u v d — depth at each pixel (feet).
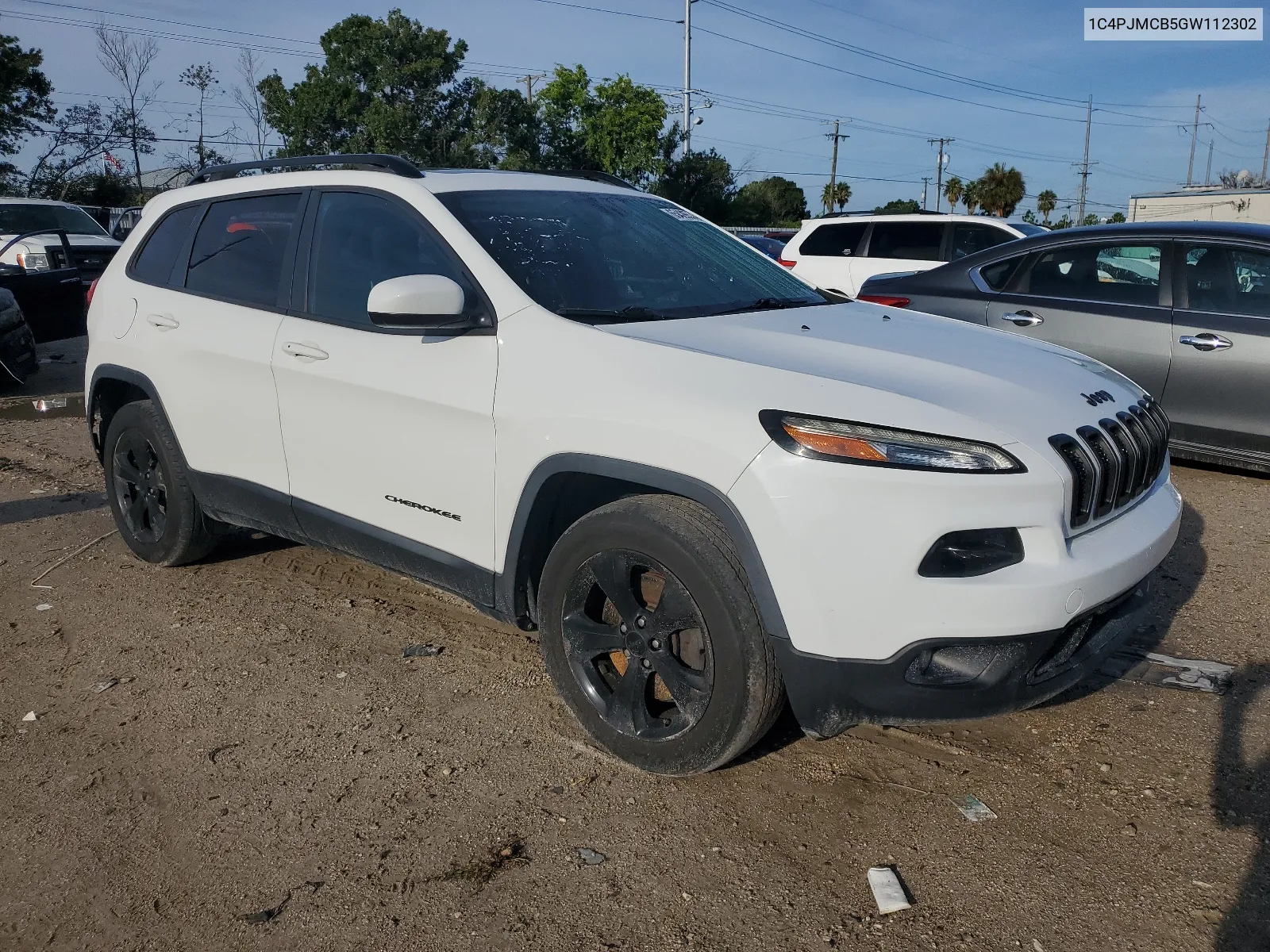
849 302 12.80
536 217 11.74
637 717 9.62
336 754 10.34
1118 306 19.71
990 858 8.52
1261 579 14.42
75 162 114.21
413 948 7.66
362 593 14.64
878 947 7.54
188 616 13.88
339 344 11.71
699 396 8.84
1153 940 7.54
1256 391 18.19
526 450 9.86
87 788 9.86
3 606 14.40
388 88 133.08
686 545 8.79
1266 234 18.38
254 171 14.32
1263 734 10.29
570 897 8.16
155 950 7.73
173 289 14.47
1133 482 9.71
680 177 141.38
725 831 8.95
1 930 8.00
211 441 13.76
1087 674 9.17
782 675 8.71
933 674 8.34
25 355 30.53
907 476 8.02
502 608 10.71
